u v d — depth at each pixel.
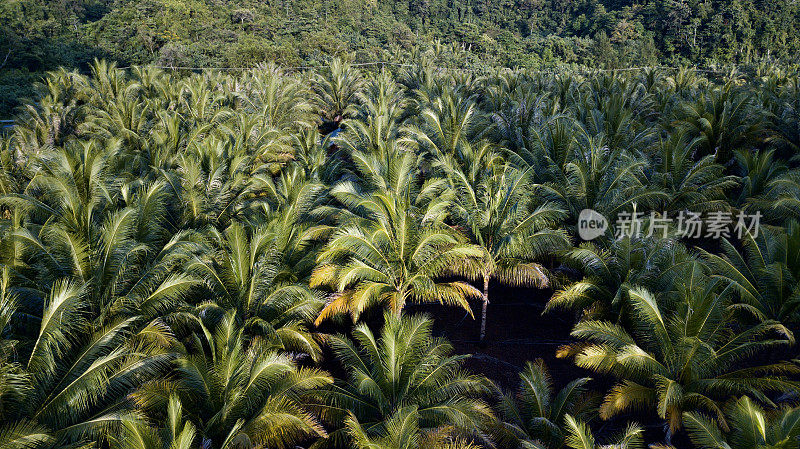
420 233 10.58
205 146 17.86
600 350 8.46
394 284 10.68
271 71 44.38
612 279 10.36
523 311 13.52
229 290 10.17
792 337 7.99
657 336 8.52
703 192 14.51
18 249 9.34
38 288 8.95
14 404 6.79
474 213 11.38
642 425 9.38
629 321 9.91
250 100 31.59
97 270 9.33
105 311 8.56
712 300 8.12
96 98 30.69
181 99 28.81
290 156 24.03
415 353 8.51
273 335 9.30
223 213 14.48
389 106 28.91
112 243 9.48
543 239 11.03
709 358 7.88
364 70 62.12
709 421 7.27
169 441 6.31
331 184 18.30
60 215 12.11
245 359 8.05
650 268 9.84
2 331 6.98
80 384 6.99
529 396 8.30
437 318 13.35
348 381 9.29
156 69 35.78
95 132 24.22
